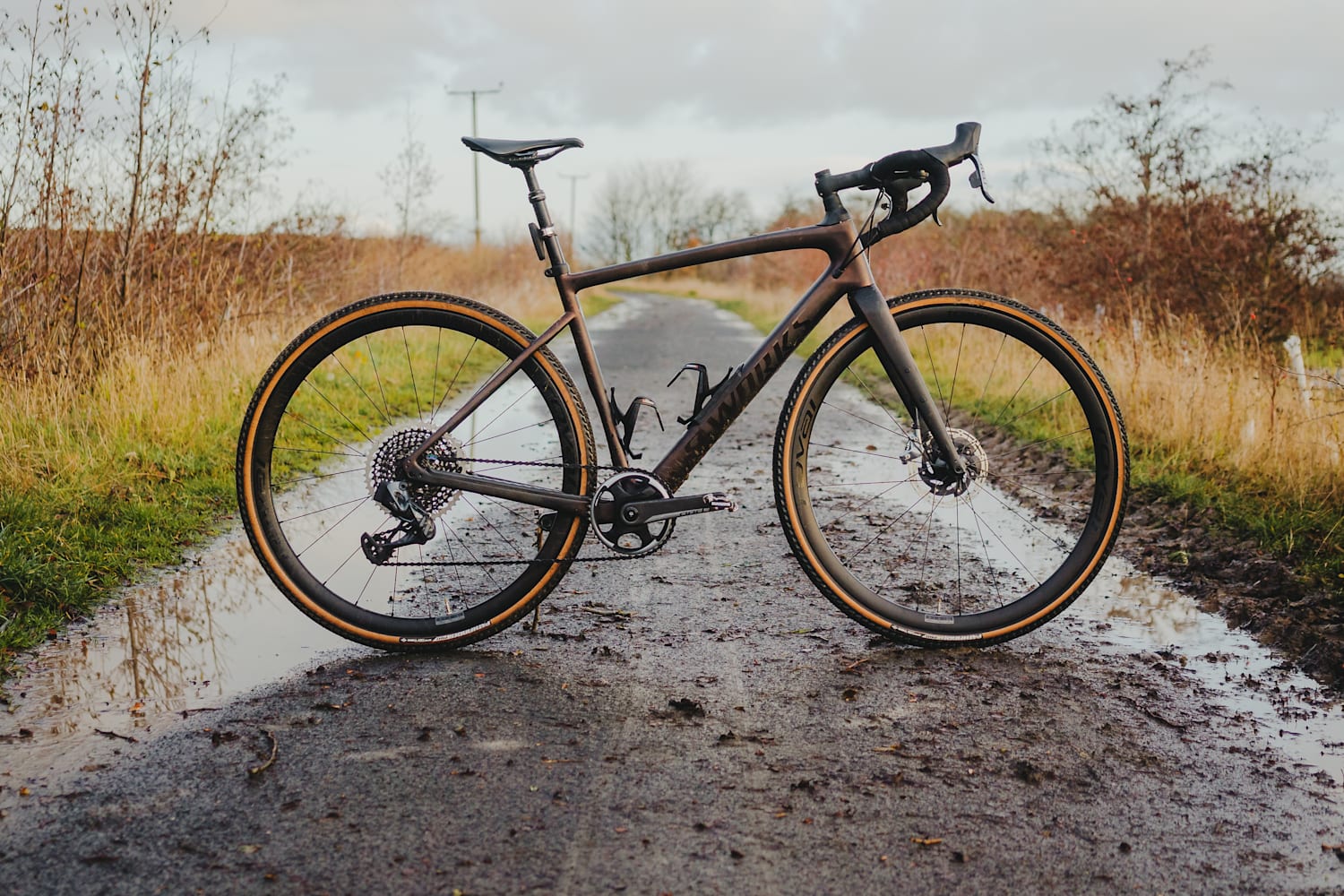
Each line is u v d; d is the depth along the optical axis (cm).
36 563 371
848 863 213
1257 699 298
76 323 669
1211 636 350
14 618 344
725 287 4641
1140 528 488
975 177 322
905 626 330
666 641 341
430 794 238
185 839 218
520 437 682
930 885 205
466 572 411
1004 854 217
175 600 377
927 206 321
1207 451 584
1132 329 802
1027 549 457
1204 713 287
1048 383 773
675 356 1402
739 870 210
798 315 329
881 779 248
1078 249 1084
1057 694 299
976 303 333
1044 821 230
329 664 318
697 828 225
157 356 694
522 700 292
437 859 212
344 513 505
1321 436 532
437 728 273
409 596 378
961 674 314
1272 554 420
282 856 212
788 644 338
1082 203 1116
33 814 227
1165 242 993
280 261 998
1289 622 349
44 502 450
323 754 257
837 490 579
